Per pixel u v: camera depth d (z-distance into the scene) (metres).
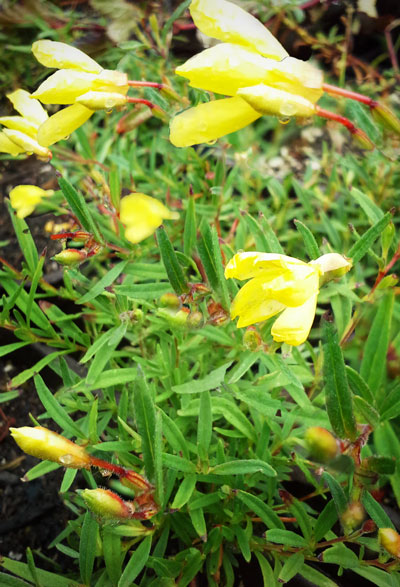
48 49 0.11
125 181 0.24
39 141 0.12
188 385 0.14
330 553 0.12
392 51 0.26
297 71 0.09
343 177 0.24
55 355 0.18
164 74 0.22
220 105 0.10
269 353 0.14
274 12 0.25
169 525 0.15
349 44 0.27
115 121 0.25
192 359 0.19
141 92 0.22
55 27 0.26
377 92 0.27
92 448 0.14
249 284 0.10
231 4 0.09
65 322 0.18
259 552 0.15
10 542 0.19
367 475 0.10
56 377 0.22
